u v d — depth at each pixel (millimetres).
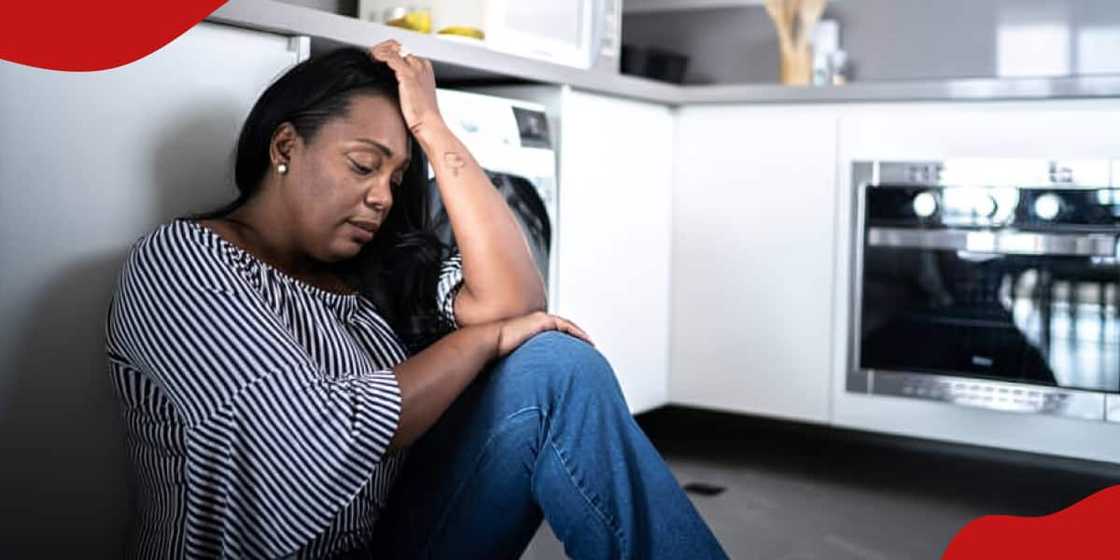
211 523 1295
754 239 3137
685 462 3213
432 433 1545
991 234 2826
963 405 2865
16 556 1561
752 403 3168
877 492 2934
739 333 3176
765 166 3109
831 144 3014
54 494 1602
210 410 1285
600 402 1430
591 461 1403
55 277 1582
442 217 2229
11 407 1537
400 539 1548
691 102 3182
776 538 2494
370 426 1315
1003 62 3568
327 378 1325
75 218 1602
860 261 2990
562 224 2725
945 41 3643
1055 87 2705
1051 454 2791
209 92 1793
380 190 1517
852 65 3777
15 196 1525
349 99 1496
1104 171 2684
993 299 2838
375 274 1685
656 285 3197
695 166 3215
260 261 1432
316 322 1449
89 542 1658
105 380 1661
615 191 2953
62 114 1576
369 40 2119
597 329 2918
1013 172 2787
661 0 4070
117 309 1355
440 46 2312
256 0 1837
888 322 2971
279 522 1292
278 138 1485
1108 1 3412
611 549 1400
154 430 1391
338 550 1438
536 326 1538
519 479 1453
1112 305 2693
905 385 2945
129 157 1671
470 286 1622
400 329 1706
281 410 1285
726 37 3980
